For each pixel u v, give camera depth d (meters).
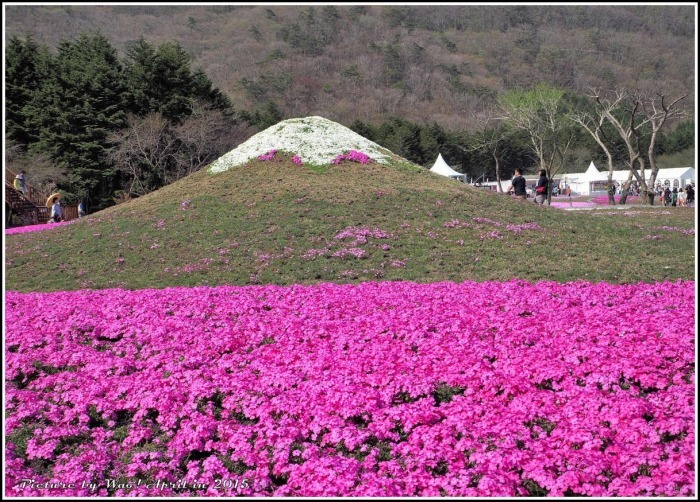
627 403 8.05
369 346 10.95
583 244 21.38
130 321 13.05
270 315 13.27
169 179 56.34
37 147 54.72
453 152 97.88
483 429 7.72
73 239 24.08
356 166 30.02
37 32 161.25
